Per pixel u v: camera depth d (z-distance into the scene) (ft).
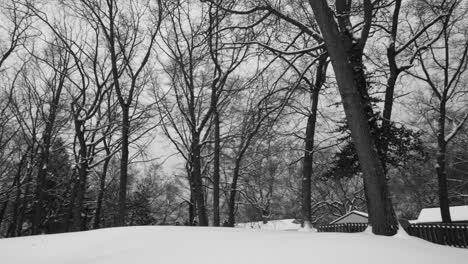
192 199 110.63
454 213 133.90
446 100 93.66
